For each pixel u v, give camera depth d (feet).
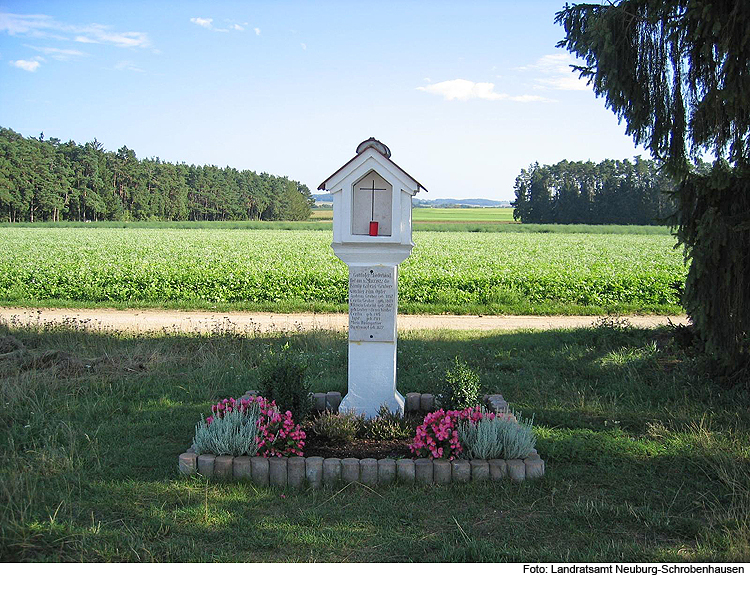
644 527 17.48
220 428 21.18
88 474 20.49
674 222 29.71
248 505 18.67
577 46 31.27
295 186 409.69
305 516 17.99
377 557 16.03
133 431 24.52
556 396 29.63
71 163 305.32
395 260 25.00
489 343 41.63
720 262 27.61
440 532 17.30
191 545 16.31
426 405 27.50
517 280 70.85
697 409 26.81
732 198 28.22
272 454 20.72
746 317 27.78
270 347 38.86
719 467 20.77
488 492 19.48
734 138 28.25
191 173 372.79
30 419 25.23
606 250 129.29
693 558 15.76
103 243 143.54
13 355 33.55
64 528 16.72
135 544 16.12
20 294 64.59
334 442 23.08
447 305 61.21
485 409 23.56
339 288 64.54
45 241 151.64
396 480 20.17
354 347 25.43
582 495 19.48
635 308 60.90
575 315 59.57
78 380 30.73
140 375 32.35
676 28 28.22
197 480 20.01
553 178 297.74
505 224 264.31
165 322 52.85
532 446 21.45
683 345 33.55
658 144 30.50
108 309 60.44
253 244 141.38
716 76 27.61
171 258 99.50
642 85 29.84
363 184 25.05
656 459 21.95
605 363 34.76
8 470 19.84
